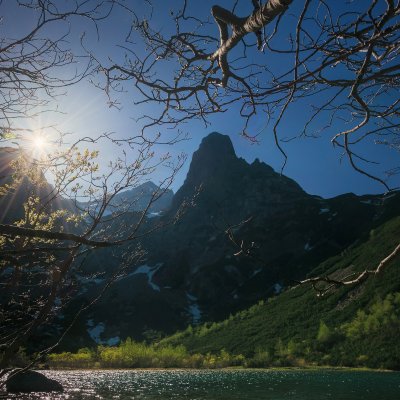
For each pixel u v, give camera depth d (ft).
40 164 13.11
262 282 537.65
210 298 549.54
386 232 377.71
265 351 259.39
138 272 604.90
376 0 7.07
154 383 136.56
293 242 570.05
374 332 232.12
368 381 139.03
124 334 472.85
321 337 250.16
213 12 8.07
